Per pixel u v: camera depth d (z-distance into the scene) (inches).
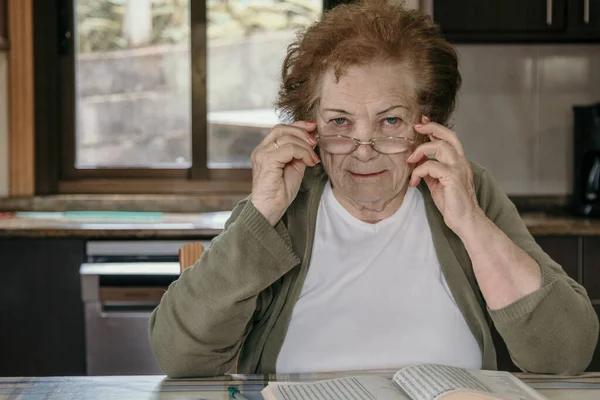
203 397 45.1
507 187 132.7
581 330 48.9
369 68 50.8
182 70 137.6
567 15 117.9
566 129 132.2
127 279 109.8
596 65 131.4
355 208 54.6
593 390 46.2
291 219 54.1
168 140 138.6
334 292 52.9
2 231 109.6
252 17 136.7
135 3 136.0
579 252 111.7
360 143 50.8
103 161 138.0
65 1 134.2
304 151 49.9
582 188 123.0
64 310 110.7
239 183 137.7
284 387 43.5
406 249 54.1
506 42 119.6
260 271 48.6
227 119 138.0
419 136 53.1
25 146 133.0
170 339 49.1
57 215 126.9
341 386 43.4
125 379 49.0
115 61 136.9
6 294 110.6
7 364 111.0
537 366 49.5
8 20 131.4
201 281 49.0
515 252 49.1
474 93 131.4
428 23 53.0
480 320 52.1
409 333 51.9
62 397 45.1
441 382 41.8
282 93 55.2
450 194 49.3
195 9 135.4
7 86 132.3
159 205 132.4
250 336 53.8
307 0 136.9
